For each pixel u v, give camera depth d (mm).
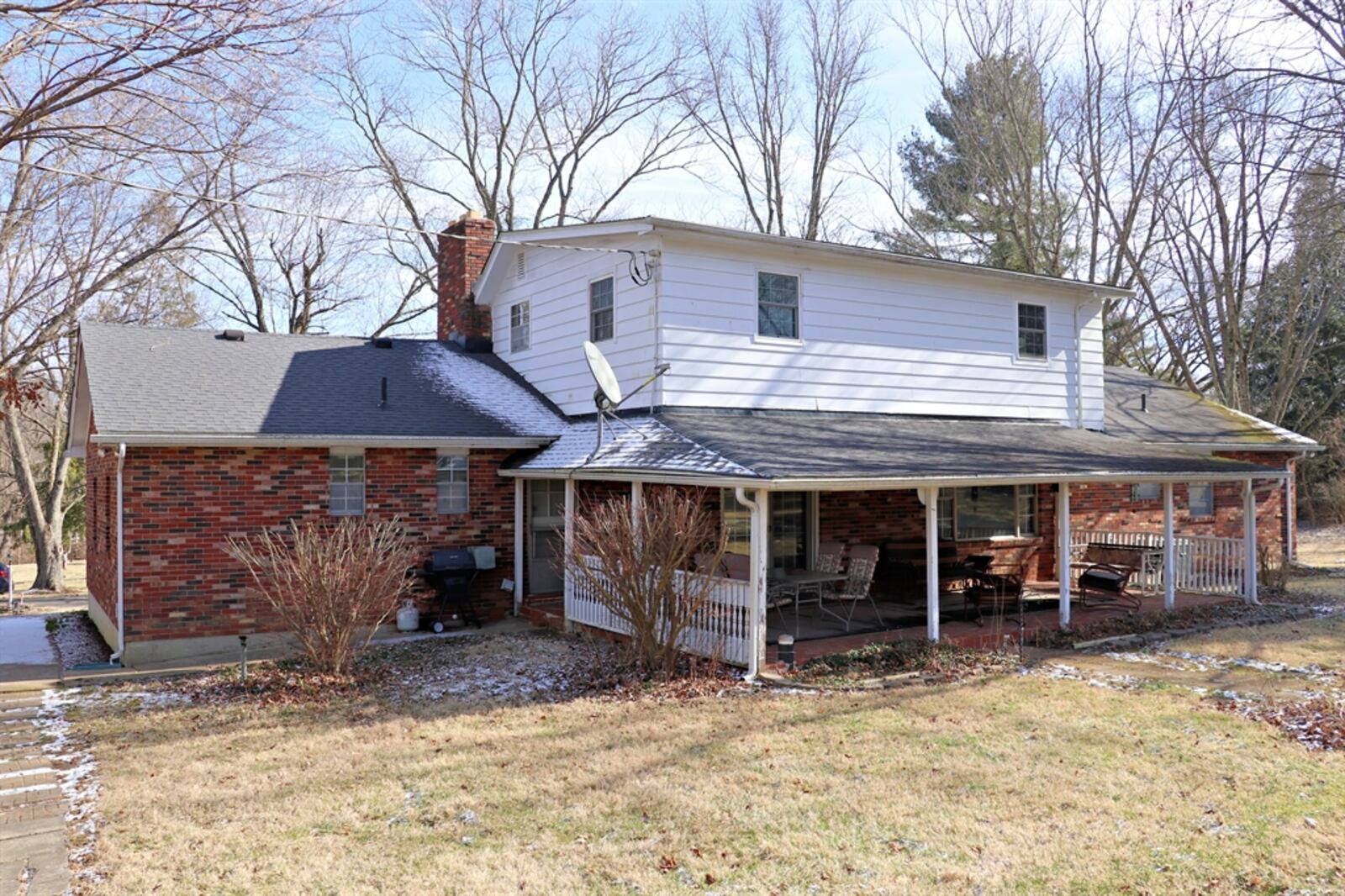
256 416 12398
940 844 5672
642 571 10078
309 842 5824
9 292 20406
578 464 12023
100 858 5602
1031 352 16562
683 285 12844
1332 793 6445
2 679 10500
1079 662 10695
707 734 7934
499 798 6520
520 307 16562
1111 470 12516
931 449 12359
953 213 31078
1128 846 5602
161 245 21266
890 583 15125
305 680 10023
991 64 28594
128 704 9398
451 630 13250
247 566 10859
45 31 9523
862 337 14461
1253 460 20219
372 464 13039
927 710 8625
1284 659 10836
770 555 14305
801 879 5238
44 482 31375
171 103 11508
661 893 5105
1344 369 32281
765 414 13461
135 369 13258
